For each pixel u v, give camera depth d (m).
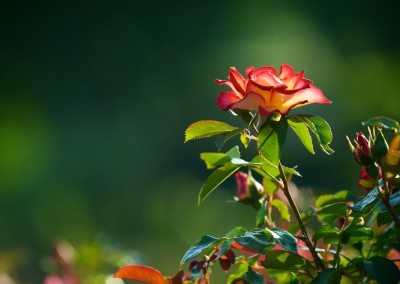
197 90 17.94
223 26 19.30
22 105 17.00
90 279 3.12
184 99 17.73
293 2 19.31
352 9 18.80
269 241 1.65
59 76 19.03
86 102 18.58
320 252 2.00
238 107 1.68
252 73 1.69
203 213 10.93
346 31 18.53
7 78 18.20
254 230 1.70
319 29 18.83
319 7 18.94
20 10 19.53
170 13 19.62
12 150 13.94
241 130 1.73
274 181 1.76
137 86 18.72
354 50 18.31
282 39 18.62
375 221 1.99
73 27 19.69
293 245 1.65
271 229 1.70
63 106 18.19
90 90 18.80
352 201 1.96
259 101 1.67
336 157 12.72
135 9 19.78
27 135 14.88
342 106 13.90
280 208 2.01
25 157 13.98
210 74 18.27
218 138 1.75
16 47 19.16
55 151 14.82
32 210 12.49
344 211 1.78
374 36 18.45
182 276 1.79
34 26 19.52
